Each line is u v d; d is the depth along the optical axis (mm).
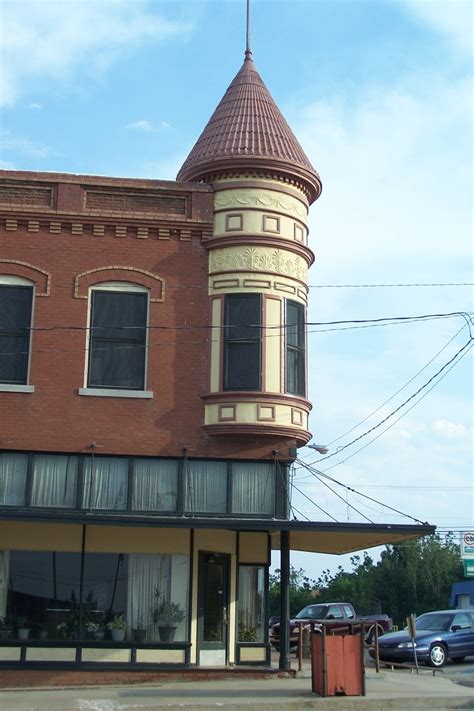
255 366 17953
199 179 19234
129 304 18438
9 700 14383
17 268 18188
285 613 17797
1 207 18281
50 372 17875
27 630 17188
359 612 69812
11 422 17594
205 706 13617
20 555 17547
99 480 17688
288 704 14023
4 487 17438
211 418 17828
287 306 18547
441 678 20344
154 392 18016
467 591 40656
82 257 18406
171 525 16062
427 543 67375
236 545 18641
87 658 17125
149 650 17344
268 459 17984
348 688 14883
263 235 18469
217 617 18141
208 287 18531
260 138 19141
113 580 17688
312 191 19656
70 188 18578
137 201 18766
